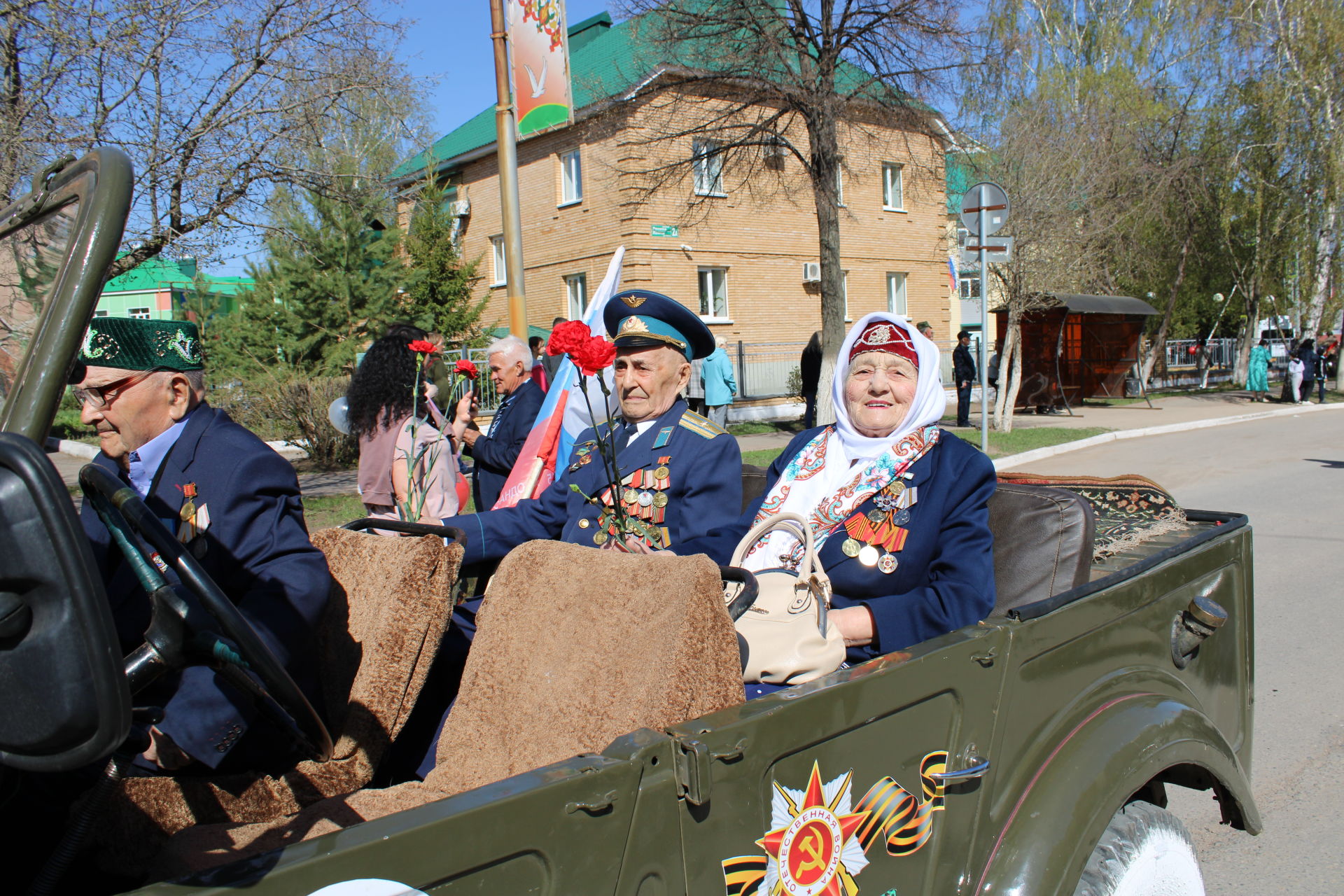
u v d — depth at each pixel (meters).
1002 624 1.83
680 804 1.32
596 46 22.25
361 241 16.02
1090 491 2.94
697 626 1.62
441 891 1.09
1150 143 22.23
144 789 1.64
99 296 1.13
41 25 7.61
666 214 19.28
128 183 1.17
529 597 1.93
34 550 0.80
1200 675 2.43
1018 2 21.67
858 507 2.44
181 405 1.91
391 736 1.93
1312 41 21.50
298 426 12.38
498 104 6.60
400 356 4.15
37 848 1.57
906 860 1.67
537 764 1.69
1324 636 5.20
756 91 12.97
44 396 1.07
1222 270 25.30
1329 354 24.22
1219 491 9.94
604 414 3.66
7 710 0.83
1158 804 2.32
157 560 1.28
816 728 1.48
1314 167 22.31
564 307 20.91
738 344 19.89
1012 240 14.36
